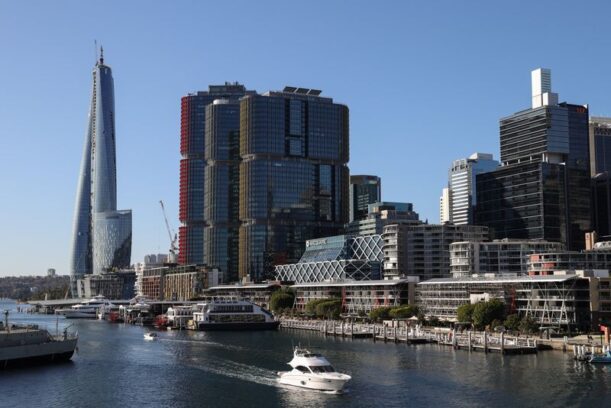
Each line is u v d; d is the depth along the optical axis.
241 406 135.75
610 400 135.25
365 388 148.88
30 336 186.25
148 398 143.75
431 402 135.38
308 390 150.12
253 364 190.00
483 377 158.50
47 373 172.12
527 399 136.62
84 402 140.25
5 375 168.25
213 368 182.62
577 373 161.75
